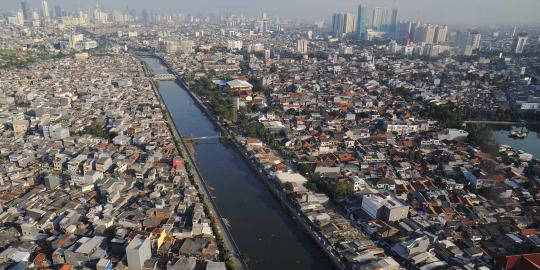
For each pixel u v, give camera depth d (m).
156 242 195.38
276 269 194.00
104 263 174.88
